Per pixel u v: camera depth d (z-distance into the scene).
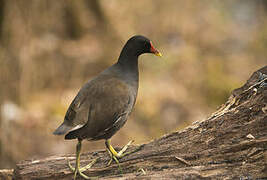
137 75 6.66
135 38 6.60
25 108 14.15
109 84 6.14
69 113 5.89
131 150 6.36
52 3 16.75
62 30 17.19
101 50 17.00
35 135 13.06
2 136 12.53
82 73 15.98
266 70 6.20
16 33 14.88
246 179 5.17
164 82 15.77
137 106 14.34
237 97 6.11
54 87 15.40
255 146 5.39
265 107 5.61
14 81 14.46
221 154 5.55
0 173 6.84
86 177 5.94
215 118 6.02
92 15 18.06
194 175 5.32
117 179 5.56
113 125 6.04
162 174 5.45
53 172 6.14
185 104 14.83
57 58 15.97
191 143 5.90
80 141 6.03
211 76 16.36
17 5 14.96
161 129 13.70
